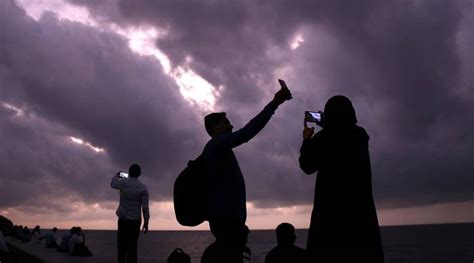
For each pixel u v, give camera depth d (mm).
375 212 3404
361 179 3424
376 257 3234
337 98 3643
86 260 9273
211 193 3547
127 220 8055
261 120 3398
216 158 3523
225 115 3930
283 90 3441
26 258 11492
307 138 3602
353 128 3598
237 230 3504
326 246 3283
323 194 3438
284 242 5375
